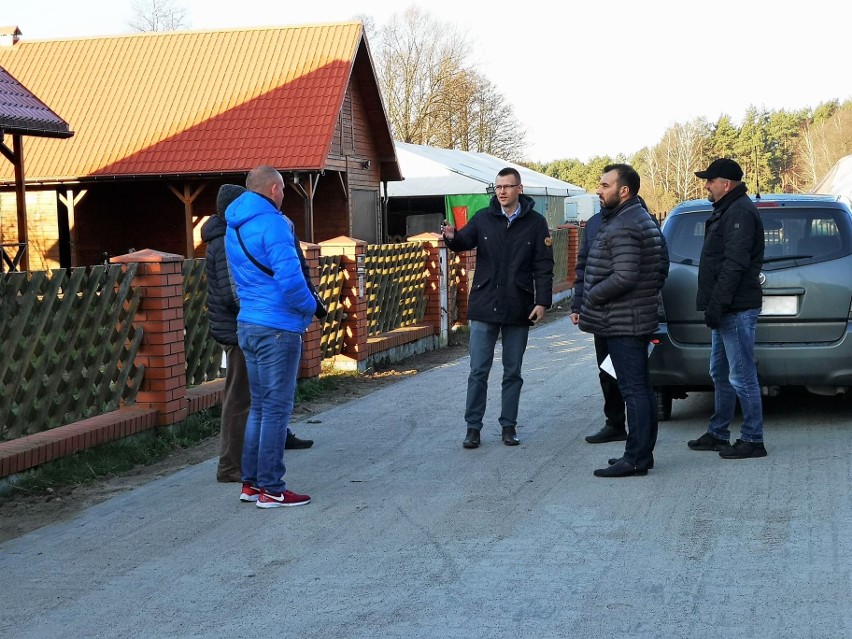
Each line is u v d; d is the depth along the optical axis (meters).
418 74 64.31
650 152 116.00
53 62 27.56
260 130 23.94
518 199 7.69
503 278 7.54
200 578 4.87
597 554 4.97
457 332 16.66
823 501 5.75
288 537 5.48
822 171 102.62
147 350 8.15
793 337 7.64
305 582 4.74
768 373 7.68
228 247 6.18
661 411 8.38
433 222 32.25
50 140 24.81
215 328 6.75
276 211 6.14
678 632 3.97
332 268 11.52
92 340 7.61
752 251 6.73
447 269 15.55
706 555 4.89
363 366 12.16
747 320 6.79
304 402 10.05
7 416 6.85
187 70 26.44
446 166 31.47
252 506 6.18
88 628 4.29
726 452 6.94
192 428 8.47
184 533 5.64
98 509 6.23
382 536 5.43
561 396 9.84
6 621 4.41
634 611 4.21
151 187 26.12
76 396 7.60
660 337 7.89
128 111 25.45
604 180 6.60
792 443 7.32
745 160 110.25
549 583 4.59
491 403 9.54
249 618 4.32
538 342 15.30
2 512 6.20
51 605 4.58
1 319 6.60
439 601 4.41
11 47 28.20
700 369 7.80
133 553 5.32
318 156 22.95
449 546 5.20
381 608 4.36
